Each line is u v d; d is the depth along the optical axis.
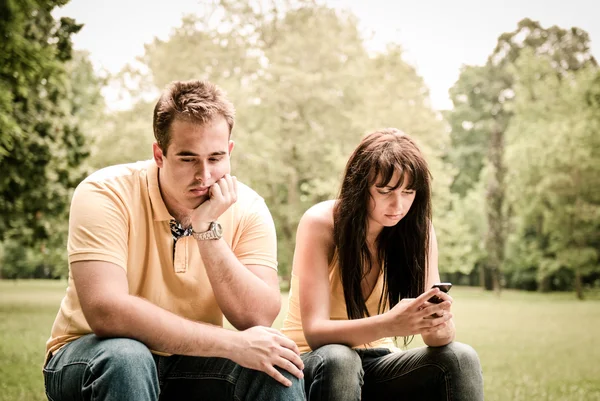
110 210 2.00
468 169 35.53
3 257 33.56
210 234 2.02
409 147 2.29
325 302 2.31
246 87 25.61
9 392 4.96
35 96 13.44
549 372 6.86
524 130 30.12
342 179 2.41
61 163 13.98
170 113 1.96
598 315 16.19
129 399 1.67
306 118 25.75
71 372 1.79
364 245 2.40
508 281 34.72
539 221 30.45
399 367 2.26
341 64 26.28
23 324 11.23
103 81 23.61
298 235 2.45
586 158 26.62
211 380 1.96
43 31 12.62
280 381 1.86
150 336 1.83
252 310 2.06
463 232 27.95
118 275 1.92
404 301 2.12
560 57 33.88
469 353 2.17
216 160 2.01
